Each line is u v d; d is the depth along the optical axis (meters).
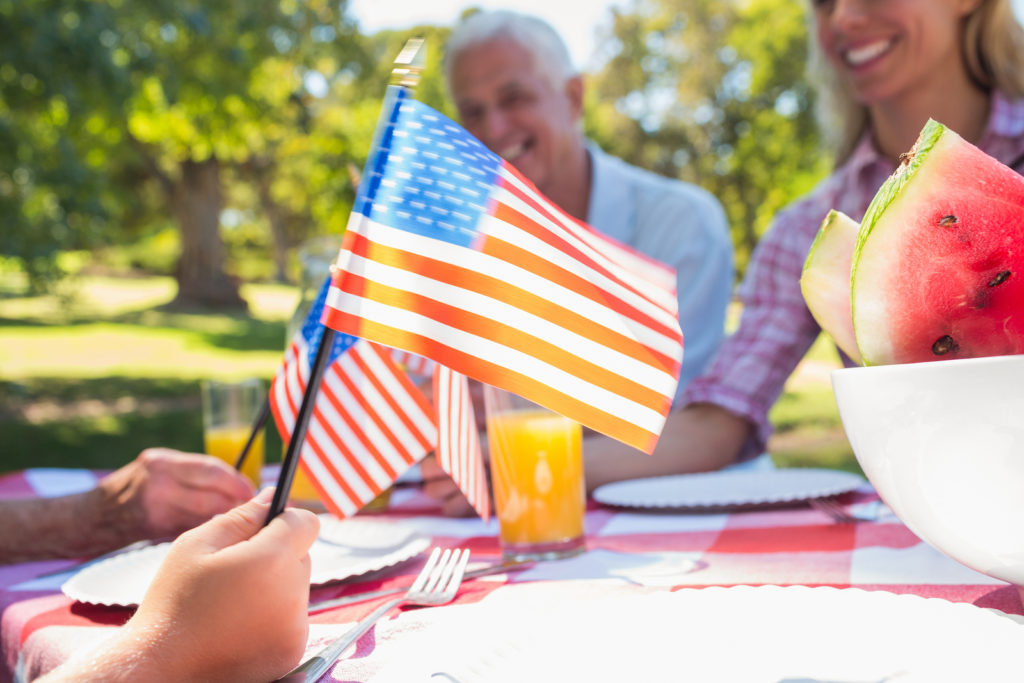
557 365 0.72
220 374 14.16
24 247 9.44
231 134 15.94
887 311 0.68
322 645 0.71
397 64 0.74
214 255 25.19
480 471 1.06
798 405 10.46
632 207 2.79
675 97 26.00
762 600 0.63
